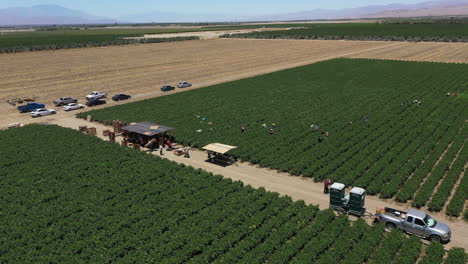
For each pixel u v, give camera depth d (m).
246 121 63.84
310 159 46.62
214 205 35.62
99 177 42.31
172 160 48.91
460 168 41.97
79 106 76.56
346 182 40.16
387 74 105.75
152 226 32.16
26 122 67.38
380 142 51.84
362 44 197.88
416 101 73.12
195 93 87.00
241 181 40.78
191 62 141.75
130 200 36.75
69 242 30.05
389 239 29.36
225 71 121.25
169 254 28.48
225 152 46.69
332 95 81.62
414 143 50.53
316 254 27.98
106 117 67.69
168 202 36.19
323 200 37.53
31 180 41.41
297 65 132.12
